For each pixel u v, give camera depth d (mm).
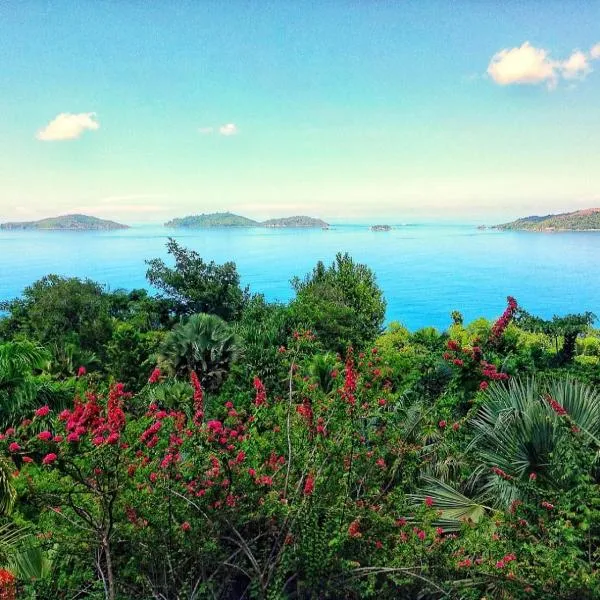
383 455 4992
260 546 4543
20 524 5715
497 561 3953
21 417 8586
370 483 4777
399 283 184000
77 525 3949
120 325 27750
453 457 5664
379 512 4391
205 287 36750
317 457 4590
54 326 30047
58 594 3844
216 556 4207
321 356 10836
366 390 5285
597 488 4121
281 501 4215
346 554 4219
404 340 23500
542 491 4484
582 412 5578
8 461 5703
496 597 4117
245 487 4203
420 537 4246
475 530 4492
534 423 5273
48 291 32812
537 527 4270
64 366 19391
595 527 4012
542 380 7109
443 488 5547
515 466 5316
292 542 4176
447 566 4000
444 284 179750
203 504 4133
